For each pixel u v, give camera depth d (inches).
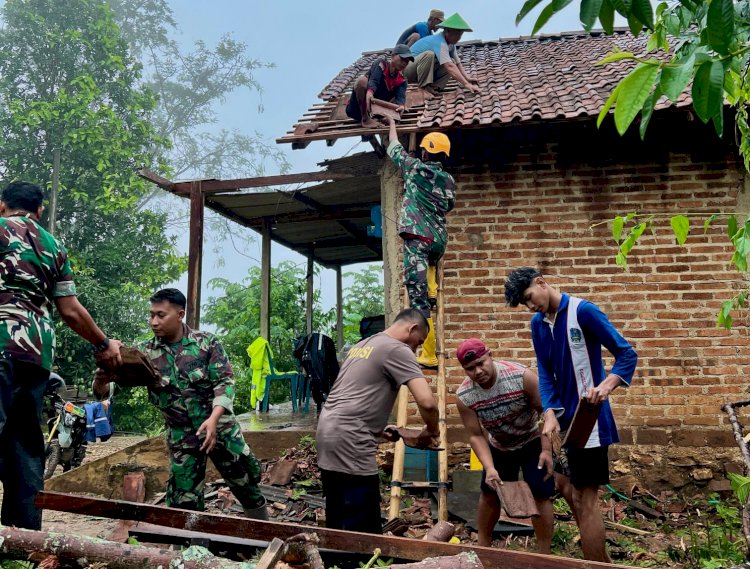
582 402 148.8
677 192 281.7
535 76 340.5
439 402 229.3
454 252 286.7
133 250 650.2
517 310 279.7
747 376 269.7
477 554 108.1
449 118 271.4
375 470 150.1
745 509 116.4
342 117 295.3
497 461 179.8
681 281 277.1
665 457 265.4
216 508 236.7
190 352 169.8
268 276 412.5
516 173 289.3
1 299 126.4
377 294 727.7
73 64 663.8
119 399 586.6
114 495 263.7
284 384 530.3
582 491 158.4
